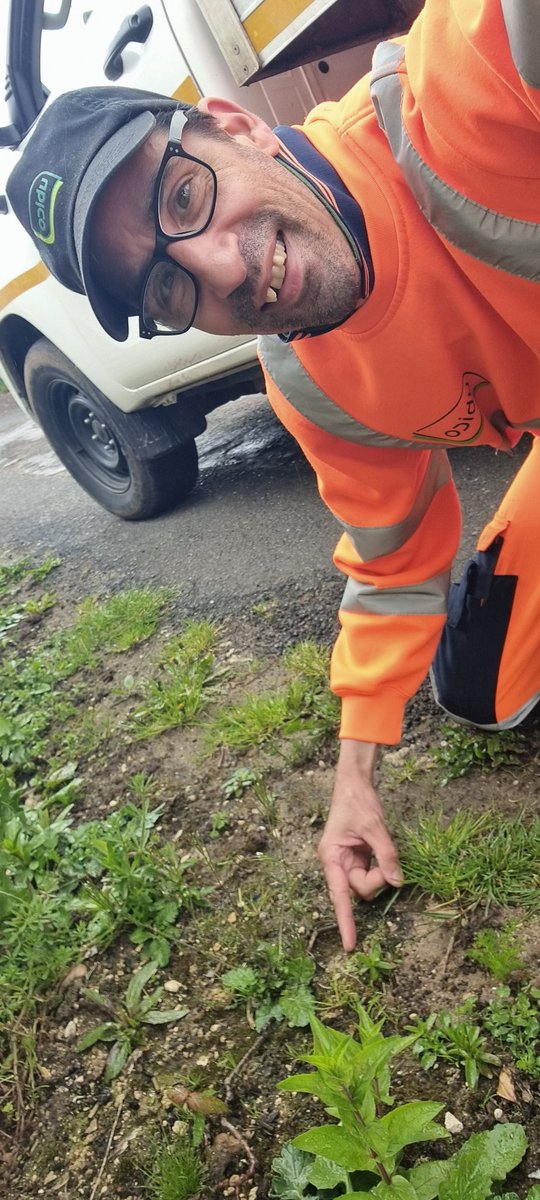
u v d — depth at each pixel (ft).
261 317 4.11
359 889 5.68
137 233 3.99
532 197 3.48
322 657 8.52
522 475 6.65
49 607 12.31
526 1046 4.88
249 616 9.83
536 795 6.29
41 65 10.03
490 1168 4.13
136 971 6.26
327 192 3.96
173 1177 4.87
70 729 9.29
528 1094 4.71
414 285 4.03
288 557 10.76
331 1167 4.51
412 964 5.57
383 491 5.26
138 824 7.41
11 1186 5.30
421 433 4.88
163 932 6.40
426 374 4.40
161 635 10.31
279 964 5.82
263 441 15.25
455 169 3.53
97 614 11.03
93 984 6.30
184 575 11.42
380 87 3.77
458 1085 4.87
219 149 3.92
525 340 4.10
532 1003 5.10
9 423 27.50
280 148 4.11
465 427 4.92
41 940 6.57
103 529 14.33
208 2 8.14
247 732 7.91
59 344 12.25
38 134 4.12
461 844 6.08
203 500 13.67
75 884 7.04
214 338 10.46
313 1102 5.09
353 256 3.95
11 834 7.34
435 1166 4.25
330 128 4.16
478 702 6.57
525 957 5.33
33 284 11.84
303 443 5.17
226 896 6.52
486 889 5.77
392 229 3.95
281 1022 5.59
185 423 12.66
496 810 6.28
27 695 10.09
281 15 7.75
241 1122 5.13
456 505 5.98
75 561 13.48
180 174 3.87
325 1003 5.55
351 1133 3.88
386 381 4.43
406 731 7.27
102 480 14.19
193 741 8.32
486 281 3.85
